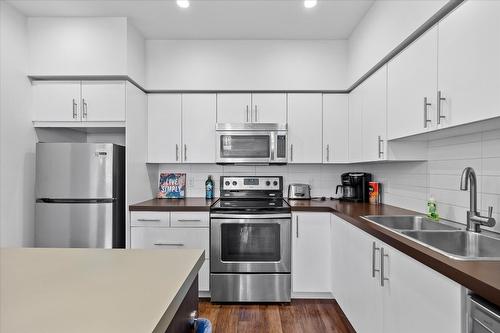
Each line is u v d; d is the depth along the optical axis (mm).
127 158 2609
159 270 984
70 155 2438
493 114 1163
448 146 1889
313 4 2316
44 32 2537
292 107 3004
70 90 2605
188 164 3324
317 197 3293
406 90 1834
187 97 3008
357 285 1915
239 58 2955
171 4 2354
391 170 2629
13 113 2375
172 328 820
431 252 1154
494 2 1157
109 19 2543
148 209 2641
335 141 3010
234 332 2150
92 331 587
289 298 2600
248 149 2939
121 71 2533
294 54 2953
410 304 1263
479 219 1474
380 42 2148
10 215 2340
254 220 2584
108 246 2439
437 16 1535
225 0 2287
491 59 1172
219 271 2594
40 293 784
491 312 830
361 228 1818
